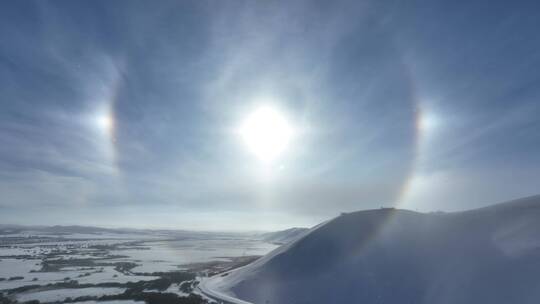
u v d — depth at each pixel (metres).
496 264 62.22
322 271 76.31
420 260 71.75
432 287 61.97
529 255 60.78
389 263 72.81
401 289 63.34
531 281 54.38
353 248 82.94
